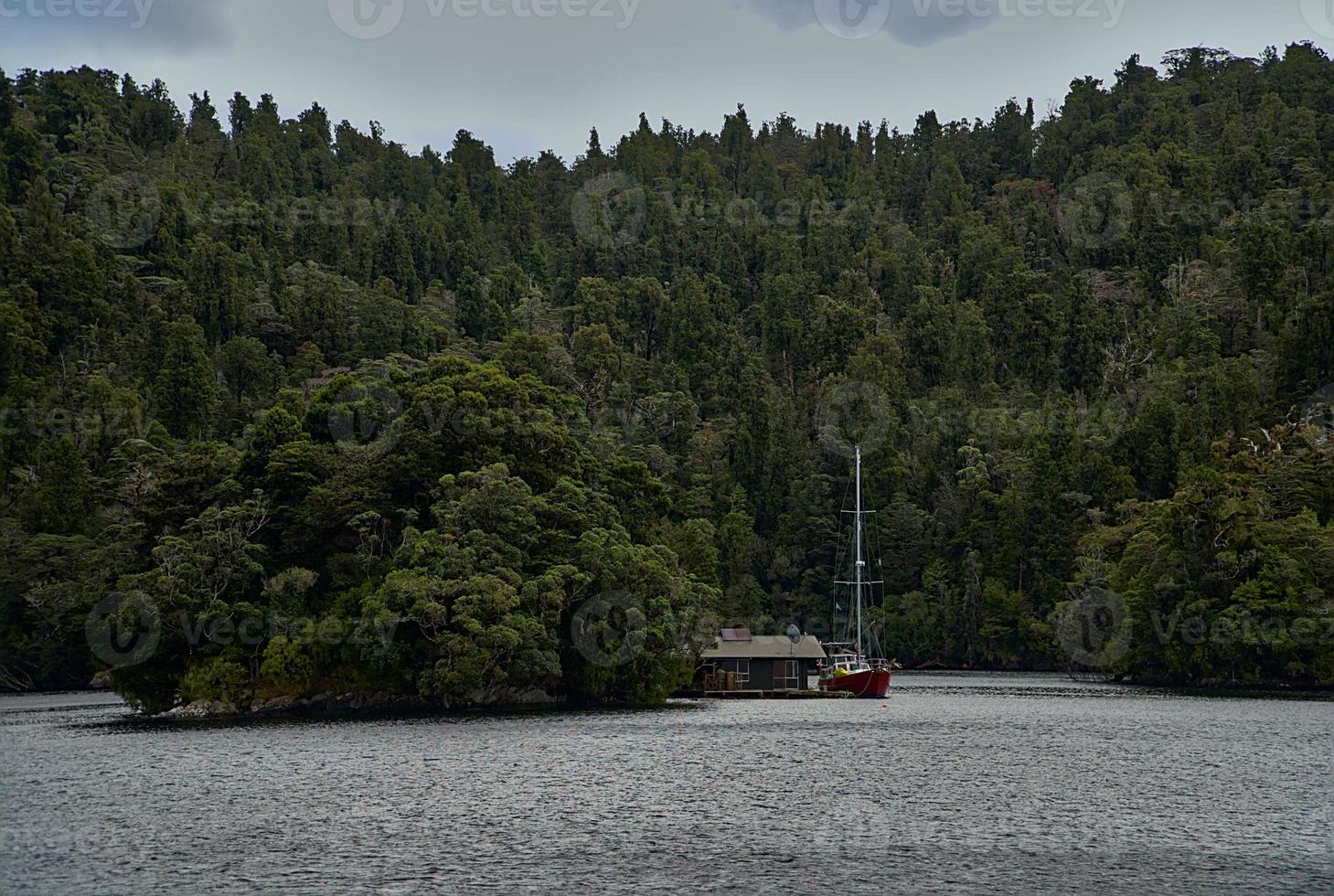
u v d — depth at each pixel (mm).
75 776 59031
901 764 63906
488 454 99562
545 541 97000
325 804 51938
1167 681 134500
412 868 41344
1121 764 63938
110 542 106312
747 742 73125
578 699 101688
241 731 77625
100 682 128875
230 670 87375
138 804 52000
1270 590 115938
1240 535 118625
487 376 108500
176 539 88875
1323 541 118062
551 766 62250
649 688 101250
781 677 119812
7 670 126938
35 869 41062
